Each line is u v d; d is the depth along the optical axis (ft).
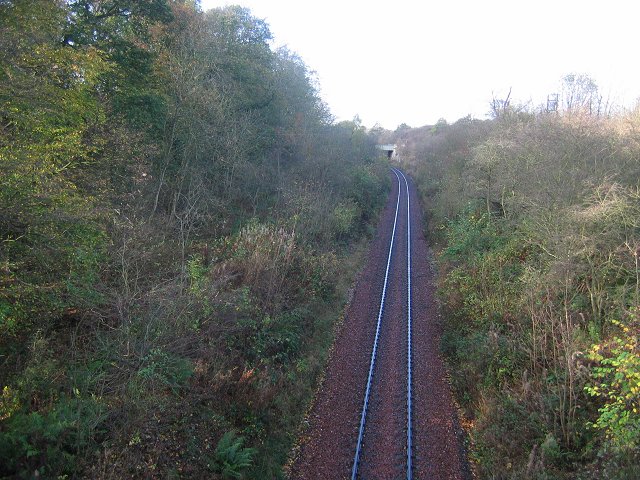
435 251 97.40
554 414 32.83
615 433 26.55
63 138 36.45
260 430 35.86
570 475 28.71
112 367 31.40
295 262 62.49
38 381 27.30
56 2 38.86
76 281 32.86
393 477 33.17
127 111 56.95
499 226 74.74
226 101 74.59
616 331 36.78
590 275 44.04
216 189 75.46
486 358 44.57
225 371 38.37
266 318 46.50
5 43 30.53
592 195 44.45
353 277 78.69
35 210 28.99
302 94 121.80
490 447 34.81
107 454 24.97
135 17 61.16
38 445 23.50
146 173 58.34
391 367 49.11
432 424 39.58
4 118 32.86
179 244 55.72
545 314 40.70
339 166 110.93
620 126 58.54
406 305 66.90
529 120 82.02
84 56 40.73
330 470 33.91
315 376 46.78
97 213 34.04
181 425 30.66
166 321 35.55
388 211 139.85
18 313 28.66
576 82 99.04
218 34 88.89
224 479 29.53
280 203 82.38
